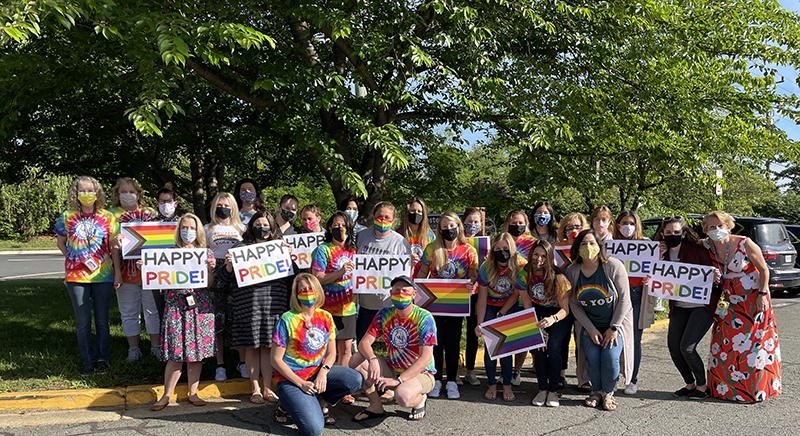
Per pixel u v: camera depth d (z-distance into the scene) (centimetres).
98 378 551
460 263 564
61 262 2411
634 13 797
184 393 537
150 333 621
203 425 465
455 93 727
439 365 555
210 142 1125
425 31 781
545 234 675
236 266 509
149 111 509
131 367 583
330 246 560
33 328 780
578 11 739
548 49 835
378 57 706
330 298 551
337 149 854
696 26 838
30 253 2903
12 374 561
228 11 682
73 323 820
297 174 1330
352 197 870
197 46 539
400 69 755
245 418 483
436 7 680
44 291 1214
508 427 465
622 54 825
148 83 532
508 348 522
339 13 659
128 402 515
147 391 524
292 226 677
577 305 530
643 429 459
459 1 734
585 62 839
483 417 491
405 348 490
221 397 542
